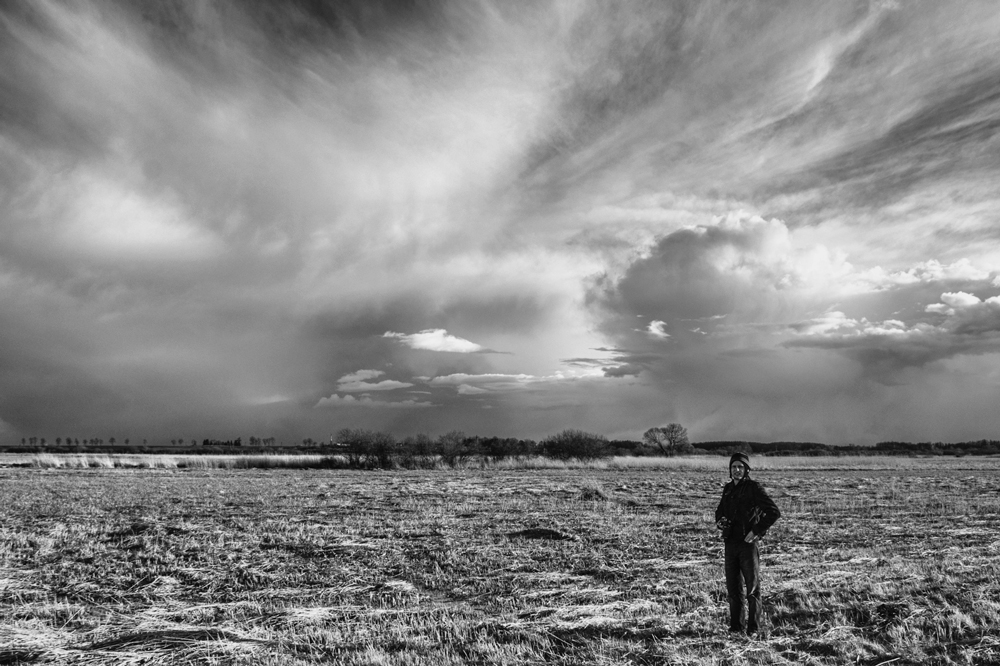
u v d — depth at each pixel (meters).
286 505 24.23
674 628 8.62
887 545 15.52
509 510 22.84
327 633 8.99
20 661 8.05
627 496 28.17
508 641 8.38
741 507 8.40
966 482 36.97
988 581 10.73
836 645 7.73
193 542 15.87
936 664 7.09
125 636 8.98
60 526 18.08
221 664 7.90
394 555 14.80
